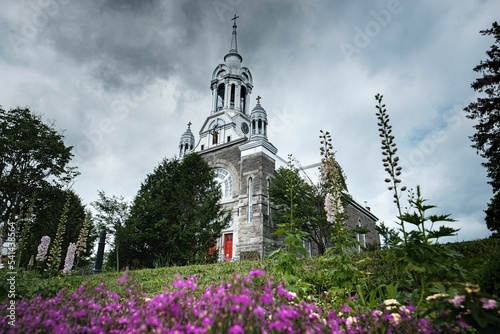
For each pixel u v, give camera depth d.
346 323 3.10
